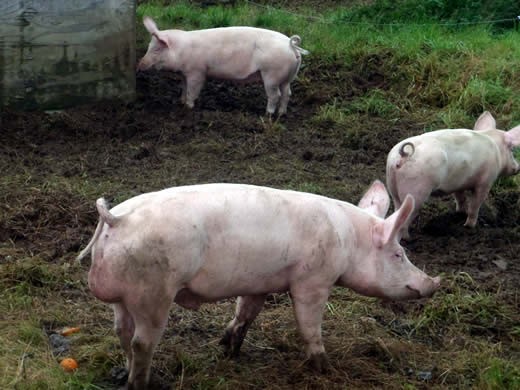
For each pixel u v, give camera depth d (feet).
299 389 14.14
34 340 14.85
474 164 19.04
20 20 24.20
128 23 25.58
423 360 15.15
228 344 14.88
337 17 34.91
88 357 14.58
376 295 14.44
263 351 15.15
